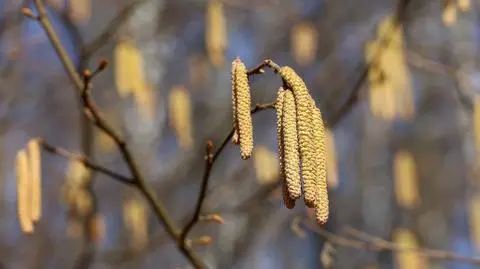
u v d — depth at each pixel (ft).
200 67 24.77
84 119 14.12
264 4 25.75
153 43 25.94
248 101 6.92
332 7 30.12
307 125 6.57
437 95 41.96
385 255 27.94
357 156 38.83
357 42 23.67
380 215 38.24
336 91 23.16
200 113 27.35
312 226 13.93
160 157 26.32
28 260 29.89
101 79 28.27
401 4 12.72
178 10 30.01
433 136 43.32
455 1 12.21
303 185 6.48
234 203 21.54
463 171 43.11
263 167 14.33
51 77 28.30
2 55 19.44
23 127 33.47
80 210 14.51
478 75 17.98
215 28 13.53
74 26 13.34
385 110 13.19
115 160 28.14
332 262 13.88
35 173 9.54
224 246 22.13
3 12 18.79
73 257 24.86
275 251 33.63
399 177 13.84
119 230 28.30
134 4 13.84
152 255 26.91
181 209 26.81
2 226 33.53
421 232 43.73
